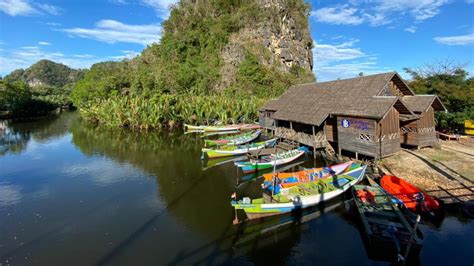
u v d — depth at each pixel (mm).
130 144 38500
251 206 15078
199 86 69500
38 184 23062
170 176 24609
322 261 12312
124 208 18312
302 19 87750
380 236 12023
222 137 42031
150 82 64625
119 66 92250
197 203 18844
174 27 91250
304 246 13469
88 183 23141
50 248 13906
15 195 20828
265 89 68938
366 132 22266
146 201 19359
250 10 81875
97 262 12711
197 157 31031
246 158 28828
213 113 49906
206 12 87188
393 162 21875
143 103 49094
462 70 33656
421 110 23516
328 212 16578
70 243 14312
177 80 68000
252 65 72000
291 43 83438
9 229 15836
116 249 13688
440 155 22766
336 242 13672
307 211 16609
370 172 20875
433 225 13969
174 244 13992
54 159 30891
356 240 13758
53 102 91375
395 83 25641
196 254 13117
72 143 39625
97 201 19516
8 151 34844
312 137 26766
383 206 14672
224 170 25969
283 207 15617
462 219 14344
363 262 12117
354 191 16891
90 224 16266
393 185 17297
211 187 21812
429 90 32812
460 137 28031
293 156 26281
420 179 18406
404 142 25359
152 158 30828
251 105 50594
